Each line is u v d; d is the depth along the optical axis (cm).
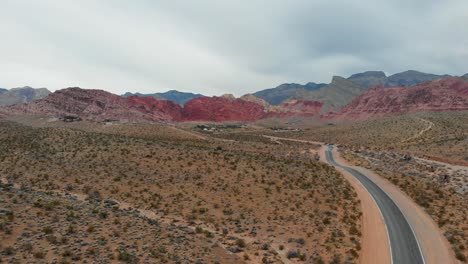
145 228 2748
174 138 11631
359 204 4541
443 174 6494
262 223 3706
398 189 5372
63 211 2748
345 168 7312
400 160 8306
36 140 7362
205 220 3700
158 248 2331
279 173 5666
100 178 4950
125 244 2294
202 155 6550
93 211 2920
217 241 3034
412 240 3400
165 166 5662
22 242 2042
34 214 2542
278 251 3027
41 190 4125
